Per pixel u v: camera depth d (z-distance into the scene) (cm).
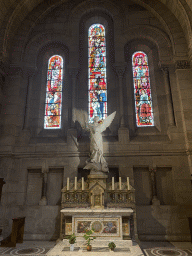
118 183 1050
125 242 811
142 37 1353
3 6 1264
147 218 1041
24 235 1045
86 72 1352
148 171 1148
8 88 1268
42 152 1162
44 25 1416
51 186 1153
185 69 1228
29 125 1253
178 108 1187
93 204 920
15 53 1328
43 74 1382
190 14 1202
